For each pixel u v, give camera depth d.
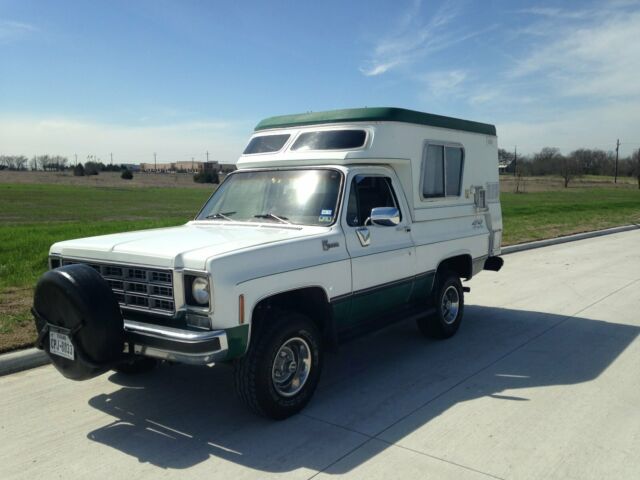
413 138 6.18
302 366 4.80
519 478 3.69
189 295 4.20
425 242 6.29
